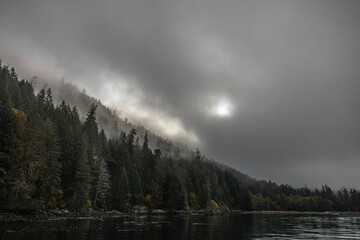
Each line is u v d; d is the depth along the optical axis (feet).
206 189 435.12
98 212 224.94
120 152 326.44
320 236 107.14
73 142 237.04
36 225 113.09
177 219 205.57
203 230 121.29
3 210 142.92
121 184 279.08
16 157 156.46
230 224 164.76
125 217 207.82
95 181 251.80
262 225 161.89
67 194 212.64
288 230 130.82
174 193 342.44
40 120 178.60
